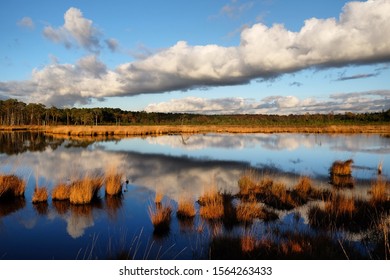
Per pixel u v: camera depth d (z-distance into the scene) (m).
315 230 7.07
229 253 5.82
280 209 8.66
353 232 7.01
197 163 16.75
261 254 5.70
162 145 26.50
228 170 14.66
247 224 7.48
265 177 12.02
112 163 16.61
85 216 8.29
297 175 13.42
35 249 6.29
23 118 91.00
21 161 17.23
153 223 7.28
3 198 9.80
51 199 9.82
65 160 17.72
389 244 5.90
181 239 6.67
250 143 28.25
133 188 11.16
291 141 30.36
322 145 26.36
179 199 9.46
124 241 6.63
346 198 8.97
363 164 16.55
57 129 44.41
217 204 8.60
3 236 6.95
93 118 86.19
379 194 9.25
